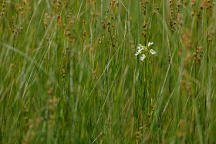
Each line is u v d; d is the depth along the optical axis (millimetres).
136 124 6191
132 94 6367
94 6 7938
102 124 6168
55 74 6602
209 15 6848
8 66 6867
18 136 5941
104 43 7203
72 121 5992
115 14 7941
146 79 6578
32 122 5559
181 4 7586
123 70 6777
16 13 8125
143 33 7148
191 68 6148
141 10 7805
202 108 6012
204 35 6660
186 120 5840
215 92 6211
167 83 6488
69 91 6312
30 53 7219
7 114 6289
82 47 7160
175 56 6883
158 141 5836
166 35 7270
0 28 7906
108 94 6258
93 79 6555
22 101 6270
